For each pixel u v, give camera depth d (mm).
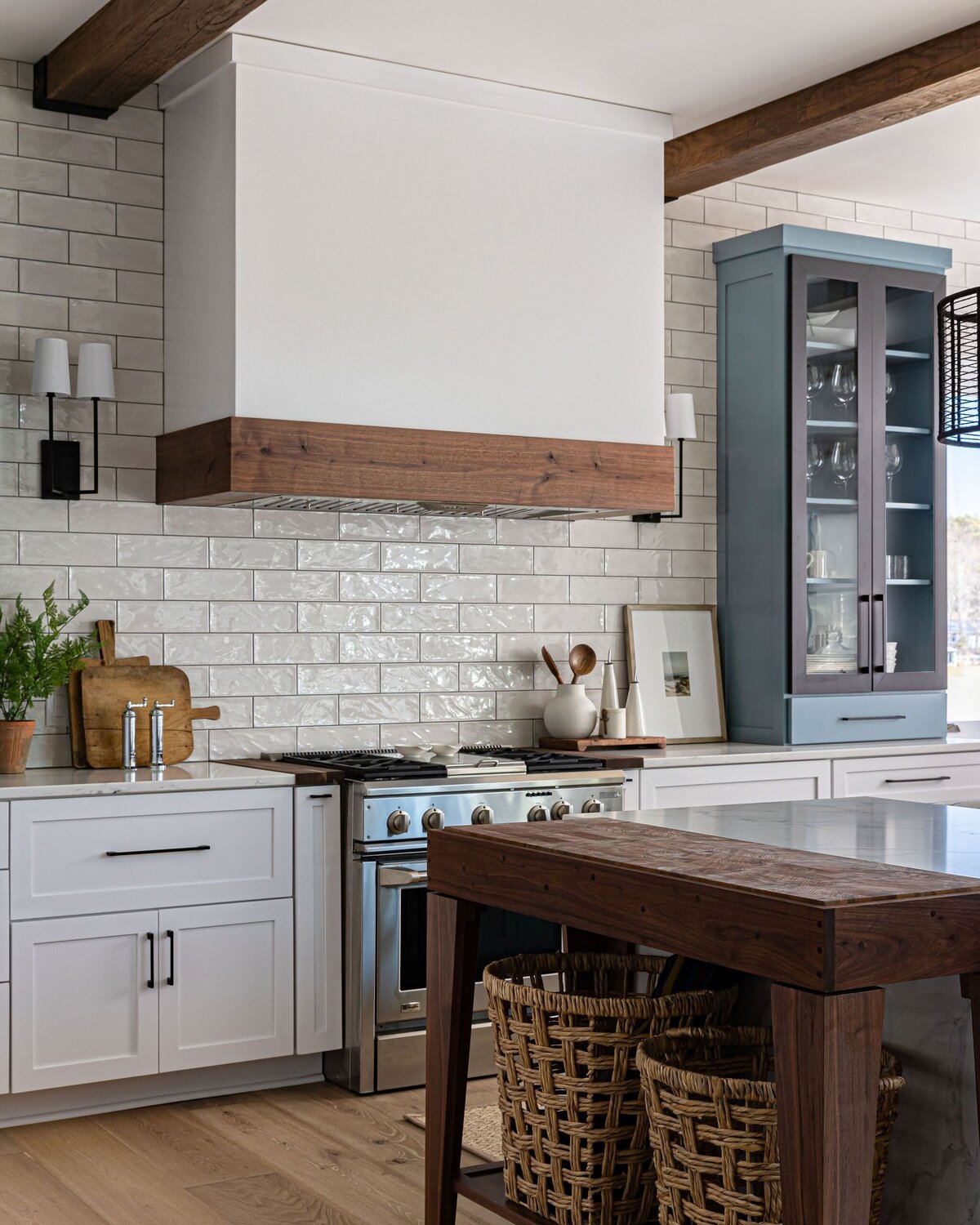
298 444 4219
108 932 3898
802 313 5414
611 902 2402
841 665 5500
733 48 4406
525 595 5312
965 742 5566
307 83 4301
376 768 4277
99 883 3889
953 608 6531
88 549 4508
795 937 2006
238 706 4723
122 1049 3918
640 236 4938
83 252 4523
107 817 3898
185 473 4406
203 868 4039
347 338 4348
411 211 4473
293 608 4828
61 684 4320
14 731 4156
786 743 5383
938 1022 2406
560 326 4750
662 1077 2322
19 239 4426
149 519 4602
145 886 3953
